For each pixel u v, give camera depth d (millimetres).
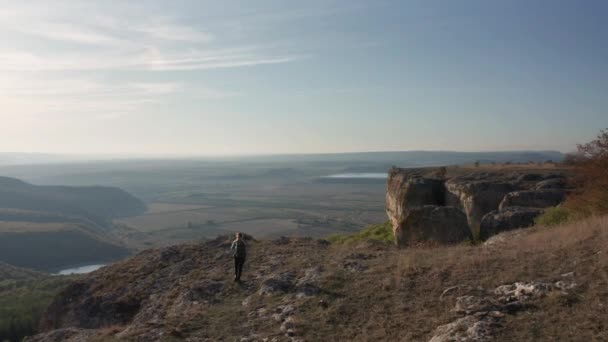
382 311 13633
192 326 15133
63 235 178875
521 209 25625
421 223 25312
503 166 41875
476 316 11688
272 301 16344
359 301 14695
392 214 40062
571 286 12336
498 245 19078
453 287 14117
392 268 17406
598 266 13266
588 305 11125
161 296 20266
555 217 22359
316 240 28922
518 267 14766
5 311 65875
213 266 23016
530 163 43969
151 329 15203
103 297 22469
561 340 9805
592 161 22297
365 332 12414
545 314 11141
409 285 15219
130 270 25094
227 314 15844
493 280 14164
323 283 16859
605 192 21141
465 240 24156
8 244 160750
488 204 30641
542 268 14289
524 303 11984
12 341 57719
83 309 22484
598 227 17125
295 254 23500
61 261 160625
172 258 25750
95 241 181750
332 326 13227
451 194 33938
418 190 35406
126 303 21328
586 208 21578
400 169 43250
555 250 15742
